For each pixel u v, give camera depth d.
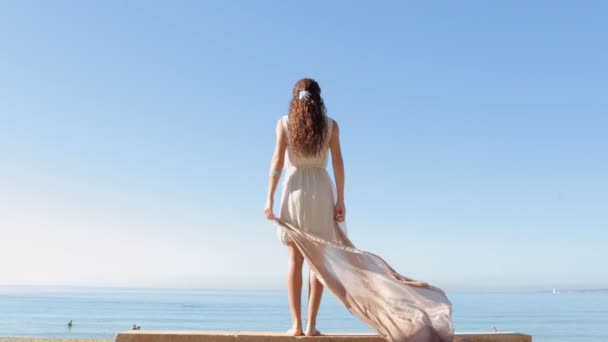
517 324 88.06
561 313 129.75
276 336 3.79
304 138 4.07
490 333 4.05
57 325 75.06
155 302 191.88
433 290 3.97
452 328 3.76
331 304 149.75
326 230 4.09
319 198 4.08
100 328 69.81
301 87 4.23
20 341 39.84
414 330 3.73
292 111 4.17
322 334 4.02
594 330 73.62
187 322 87.94
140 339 3.82
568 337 62.56
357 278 3.96
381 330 3.82
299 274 4.06
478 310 148.88
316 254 3.97
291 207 4.09
